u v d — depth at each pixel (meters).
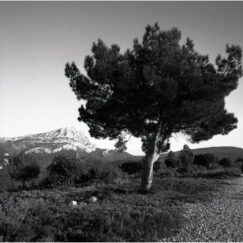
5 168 35.47
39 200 17.28
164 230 10.67
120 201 16.45
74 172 28.28
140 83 19.05
